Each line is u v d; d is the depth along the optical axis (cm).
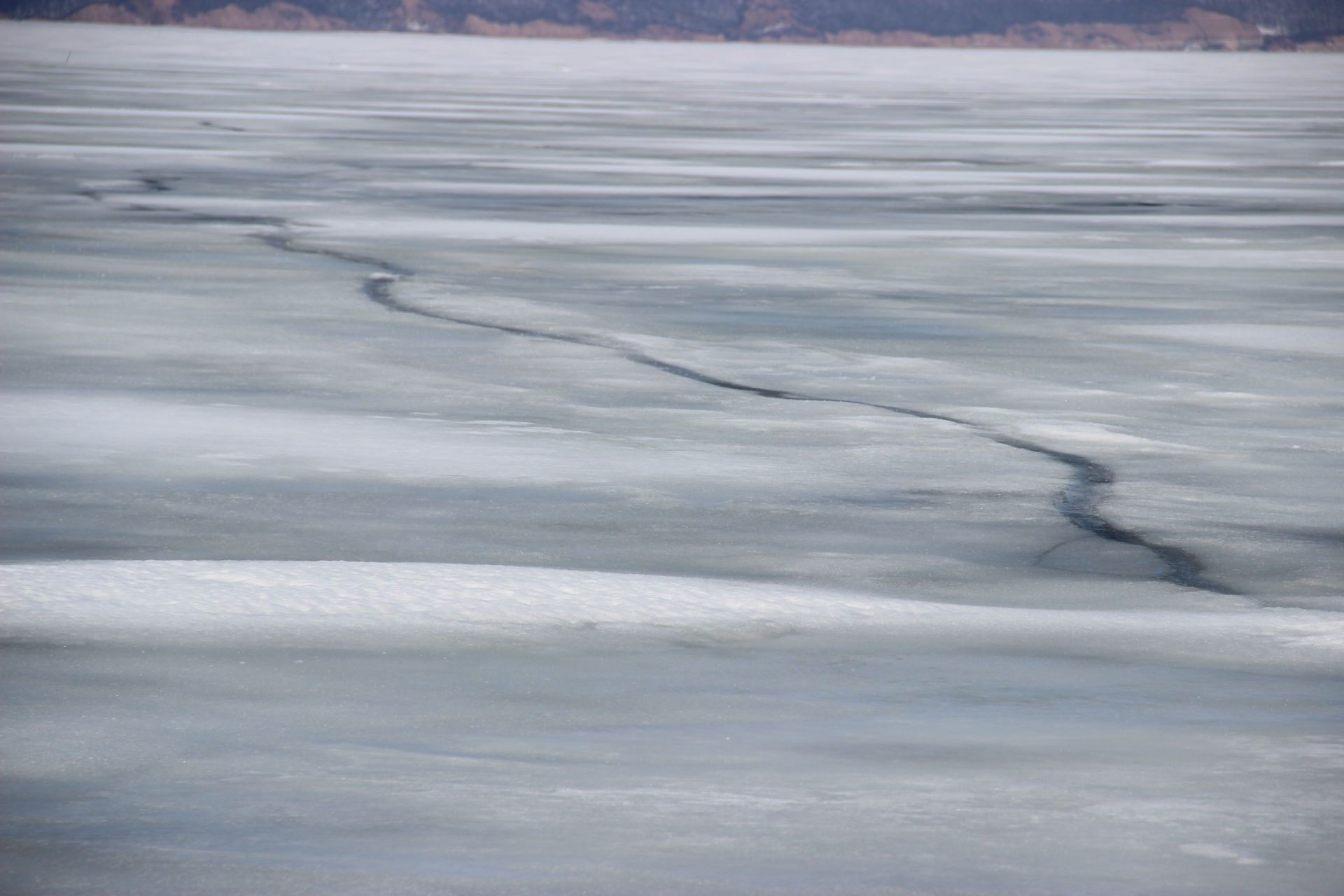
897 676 1730
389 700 1620
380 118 15688
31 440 2903
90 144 11300
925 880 1208
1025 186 9475
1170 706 1634
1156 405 3450
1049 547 2339
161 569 2109
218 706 1590
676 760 1458
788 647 1834
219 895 1175
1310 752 1495
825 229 6956
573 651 1800
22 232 6194
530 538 2338
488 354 3881
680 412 3284
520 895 1176
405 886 1189
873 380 3662
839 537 2375
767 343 4122
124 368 3619
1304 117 19738
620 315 4528
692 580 2122
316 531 2352
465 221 6944
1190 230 7144
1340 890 1198
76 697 1611
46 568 2106
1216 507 2592
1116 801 1364
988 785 1402
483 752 1474
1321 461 2947
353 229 6562
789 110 19550
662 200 8175
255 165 9812
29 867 1218
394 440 2966
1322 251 6419
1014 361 3938
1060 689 1692
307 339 4034
